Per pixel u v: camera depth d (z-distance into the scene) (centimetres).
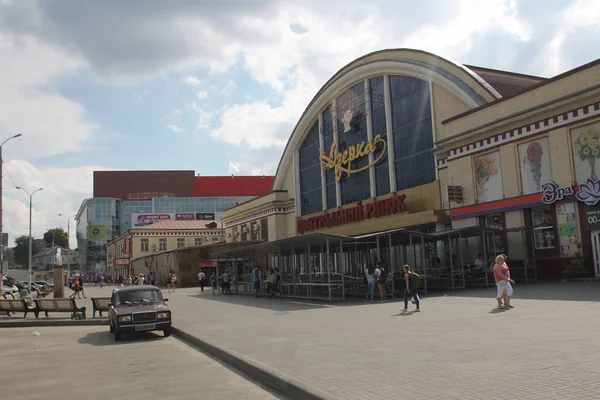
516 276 2600
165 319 1639
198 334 1491
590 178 2302
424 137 3516
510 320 1288
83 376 1030
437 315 1534
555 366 753
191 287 5556
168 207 15488
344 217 4238
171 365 1117
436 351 948
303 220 4888
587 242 2325
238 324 1697
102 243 14575
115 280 9888
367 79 4072
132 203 15688
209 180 15962
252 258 3897
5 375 1076
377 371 820
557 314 1327
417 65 3522
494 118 2800
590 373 700
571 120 2398
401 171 3706
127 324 1592
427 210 3381
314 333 1344
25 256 18050
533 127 2586
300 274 3162
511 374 726
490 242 2792
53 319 2294
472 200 2923
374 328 1348
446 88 3294
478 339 1039
